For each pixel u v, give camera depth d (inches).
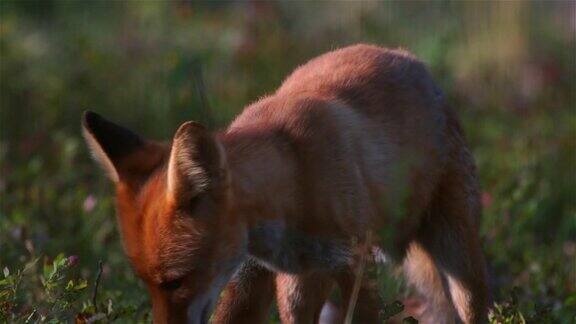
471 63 898.7
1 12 960.3
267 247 370.6
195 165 336.2
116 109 765.9
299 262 381.7
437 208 442.0
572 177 684.7
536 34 960.3
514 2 941.2
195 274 347.3
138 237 345.1
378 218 402.3
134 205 347.6
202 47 863.1
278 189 367.2
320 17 968.3
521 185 601.9
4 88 763.4
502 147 720.3
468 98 845.2
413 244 450.6
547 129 777.6
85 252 502.6
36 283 420.5
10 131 737.6
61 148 681.6
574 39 1011.3
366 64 426.0
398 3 978.1
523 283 498.9
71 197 587.2
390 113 414.6
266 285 410.0
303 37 898.7
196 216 344.5
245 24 906.1
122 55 853.8
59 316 366.9
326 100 397.7
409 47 878.4
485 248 514.0
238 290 403.5
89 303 404.8
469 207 447.8
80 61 830.5
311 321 412.5
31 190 587.2
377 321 381.7
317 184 375.9
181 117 735.1
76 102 765.9
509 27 930.1
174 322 346.9
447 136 439.5
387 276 476.4
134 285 450.0
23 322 363.9
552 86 886.4
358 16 928.3
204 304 352.8
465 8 952.3
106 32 928.3
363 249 368.5
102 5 987.3
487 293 449.7
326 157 379.9
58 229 535.5
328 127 386.0
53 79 792.3
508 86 882.1
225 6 1041.5
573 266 530.0
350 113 399.9
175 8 946.7
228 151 360.5
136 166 354.9
